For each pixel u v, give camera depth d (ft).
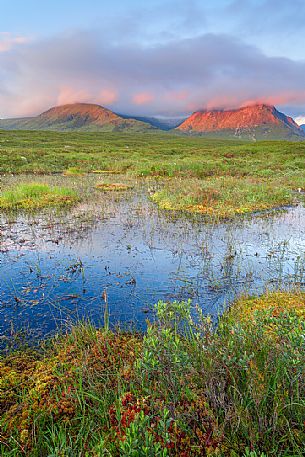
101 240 32.91
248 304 19.39
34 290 21.77
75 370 12.87
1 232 35.24
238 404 9.53
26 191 53.11
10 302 20.17
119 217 42.68
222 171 91.50
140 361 10.68
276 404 9.15
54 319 18.22
